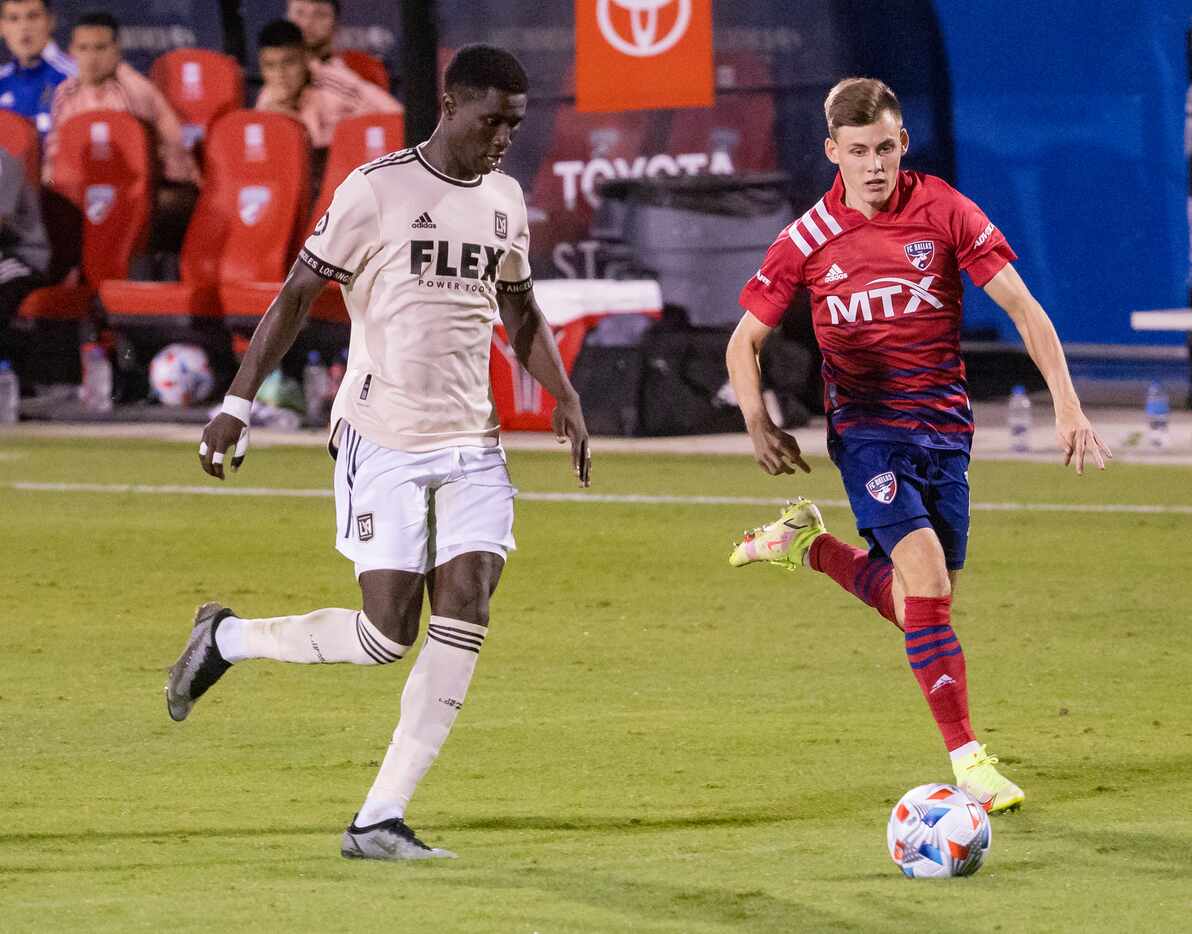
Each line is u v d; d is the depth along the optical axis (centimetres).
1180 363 7919
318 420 6397
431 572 2053
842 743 2520
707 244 6253
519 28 7212
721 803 2214
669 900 1797
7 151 6681
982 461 5653
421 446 2028
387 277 2016
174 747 2514
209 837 2066
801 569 3944
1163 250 8088
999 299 2208
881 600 2400
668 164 7100
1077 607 3531
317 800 2239
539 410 6100
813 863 1939
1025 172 8238
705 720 2664
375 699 2808
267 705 2766
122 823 2131
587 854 1981
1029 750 2475
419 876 1892
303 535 4428
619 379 6075
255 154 6625
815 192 7181
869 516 2255
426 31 6331
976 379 7794
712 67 6197
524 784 2311
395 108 6944
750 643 3231
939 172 8312
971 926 1706
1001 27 8175
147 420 6588
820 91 7175
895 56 8056
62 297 6788
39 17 7100
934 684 2192
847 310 2244
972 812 1877
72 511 4781
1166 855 1962
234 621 2188
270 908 1770
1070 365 7981
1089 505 4797
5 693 2853
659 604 3594
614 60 6269
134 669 3031
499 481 2055
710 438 6091
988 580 3816
